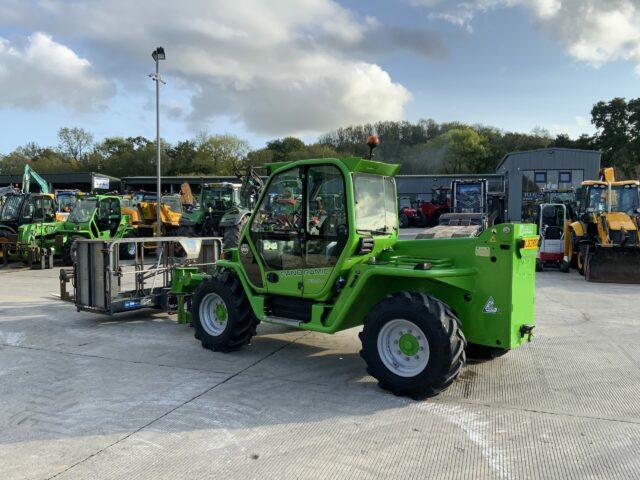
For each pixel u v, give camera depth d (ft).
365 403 13.92
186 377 16.10
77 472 10.30
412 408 13.56
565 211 46.70
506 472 10.30
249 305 18.53
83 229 49.75
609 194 41.73
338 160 15.61
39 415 13.14
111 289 22.62
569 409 13.51
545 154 113.39
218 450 11.23
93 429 12.30
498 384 15.40
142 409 13.51
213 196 59.72
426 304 13.79
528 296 15.35
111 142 218.79
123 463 10.66
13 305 28.09
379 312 14.53
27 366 17.26
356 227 15.55
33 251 45.91
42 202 51.26
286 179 16.90
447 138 196.34
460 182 81.00
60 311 26.45
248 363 17.60
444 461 10.73
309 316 16.76
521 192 114.93
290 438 11.80
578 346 19.58
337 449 11.27
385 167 16.56
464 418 12.92
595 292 32.73
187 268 23.50
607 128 152.56
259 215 17.65
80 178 152.15
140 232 58.13
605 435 11.94
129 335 21.49
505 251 14.29
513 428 12.33
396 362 14.52
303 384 15.46
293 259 16.72
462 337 13.87
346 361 17.85
